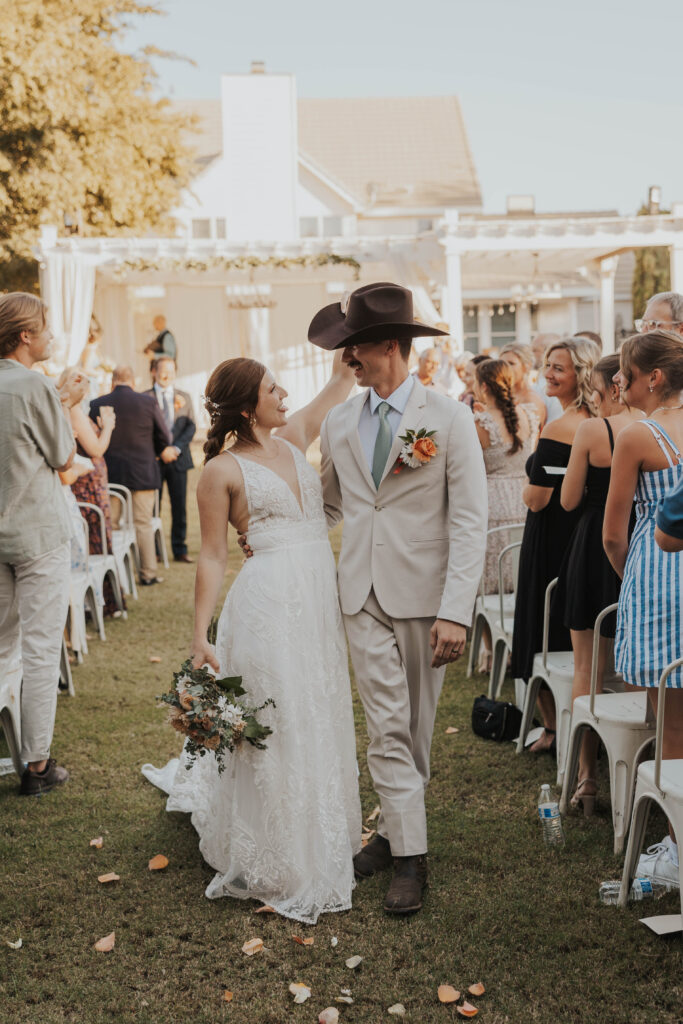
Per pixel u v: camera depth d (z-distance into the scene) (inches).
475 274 698.8
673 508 84.8
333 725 116.3
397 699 114.1
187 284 668.7
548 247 541.0
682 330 161.3
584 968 99.3
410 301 114.0
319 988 97.7
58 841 131.1
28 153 676.7
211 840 118.7
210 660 110.9
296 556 114.0
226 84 941.2
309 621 113.4
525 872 119.3
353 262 567.8
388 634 114.4
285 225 959.0
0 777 155.0
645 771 105.3
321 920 110.3
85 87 712.4
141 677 204.7
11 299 140.9
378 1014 93.4
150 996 97.4
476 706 167.9
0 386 137.6
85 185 694.5
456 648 109.3
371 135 1173.1
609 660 146.3
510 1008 93.5
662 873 112.9
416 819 113.3
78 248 561.3
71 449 144.4
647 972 98.3
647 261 1158.3
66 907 114.5
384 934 106.9
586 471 134.5
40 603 143.7
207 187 959.6
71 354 558.6
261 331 840.9
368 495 114.9
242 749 111.7
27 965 103.1
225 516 114.7
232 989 98.0
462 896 114.1
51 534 143.3
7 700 146.9
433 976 98.8
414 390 114.7
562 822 133.3
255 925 109.6
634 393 114.0
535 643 153.1
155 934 108.5
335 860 113.2
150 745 165.9
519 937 105.3
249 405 114.7
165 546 340.8
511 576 197.5
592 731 134.2
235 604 114.5
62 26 667.4
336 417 119.1
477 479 112.0
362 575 114.7
